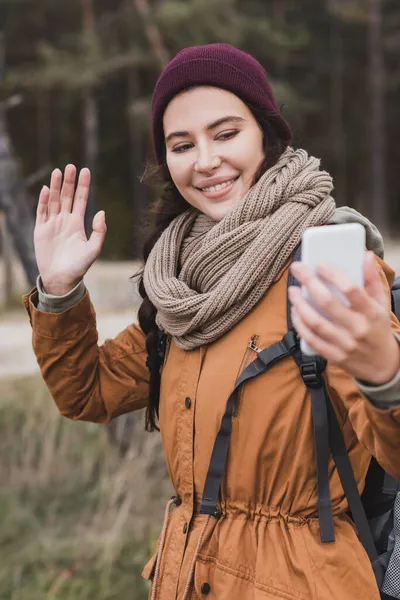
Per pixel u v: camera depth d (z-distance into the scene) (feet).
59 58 49.39
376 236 4.16
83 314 4.70
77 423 12.42
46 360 4.75
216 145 4.32
